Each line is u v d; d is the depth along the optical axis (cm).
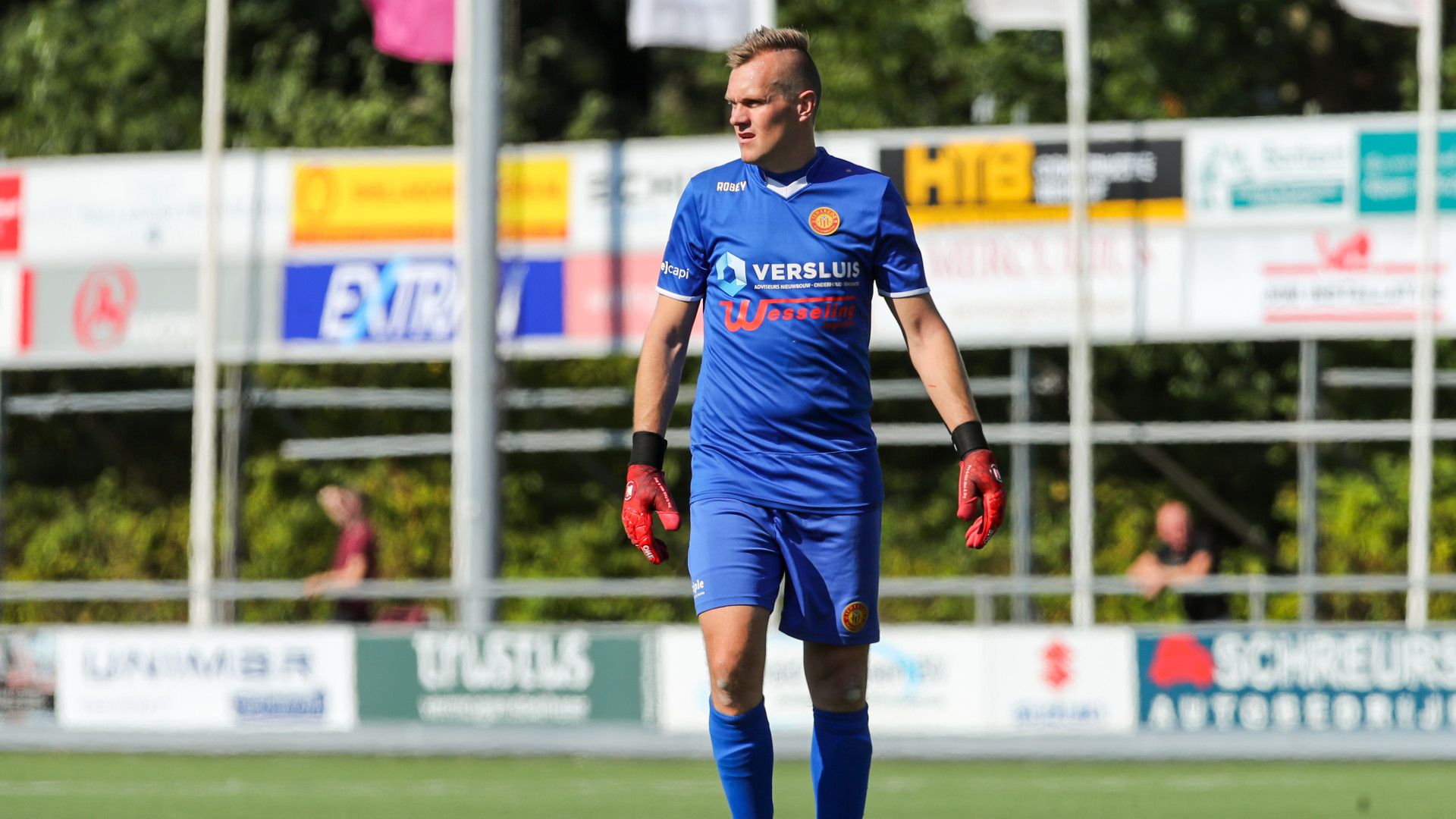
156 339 4922
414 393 5234
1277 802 2819
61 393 6134
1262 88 6969
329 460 6303
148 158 4941
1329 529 5759
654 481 1470
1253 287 4484
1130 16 6662
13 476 6625
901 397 5659
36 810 2691
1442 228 4412
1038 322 4531
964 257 4556
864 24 6856
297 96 6756
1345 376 4772
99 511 6362
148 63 6938
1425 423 4388
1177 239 4497
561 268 4709
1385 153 4438
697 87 8031
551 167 4722
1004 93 6669
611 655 3772
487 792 3014
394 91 7256
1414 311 4438
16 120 6819
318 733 3853
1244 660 3653
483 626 4131
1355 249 4450
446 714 3819
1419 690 3612
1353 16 6894
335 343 4809
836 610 1470
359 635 3859
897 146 4578
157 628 3934
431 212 4784
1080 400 4447
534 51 7656
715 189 1490
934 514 6312
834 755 1507
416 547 5938
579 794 2970
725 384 1482
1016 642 3712
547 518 6306
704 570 1460
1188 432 4550
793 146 1470
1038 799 2888
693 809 2733
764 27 1492
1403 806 2758
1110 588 3866
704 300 1512
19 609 6128
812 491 1465
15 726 3972
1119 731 3678
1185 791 3000
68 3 6969
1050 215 4531
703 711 3728
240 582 5284
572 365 6066
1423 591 4378
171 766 3553
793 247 1457
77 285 4962
